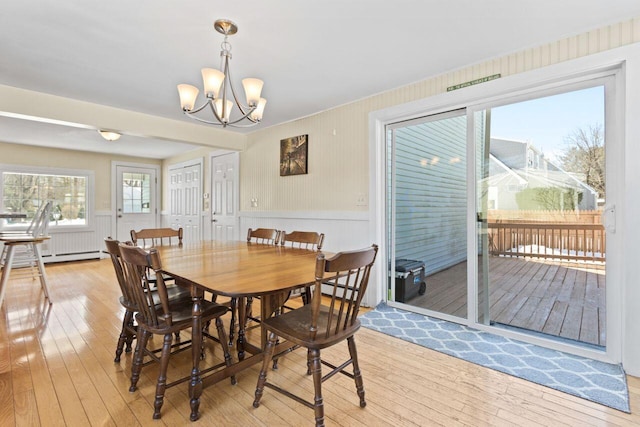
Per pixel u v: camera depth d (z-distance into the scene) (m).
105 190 6.07
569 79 2.10
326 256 2.16
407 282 3.05
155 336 2.49
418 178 2.95
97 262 5.59
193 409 1.50
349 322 1.64
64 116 3.11
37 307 3.11
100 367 1.97
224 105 2.06
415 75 2.65
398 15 1.84
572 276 2.17
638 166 1.83
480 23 1.92
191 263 1.90
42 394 1.68
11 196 5.09
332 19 1.87
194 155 5.74
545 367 1.97
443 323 2.71
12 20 1.85
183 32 1.99
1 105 2.78
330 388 1.77
